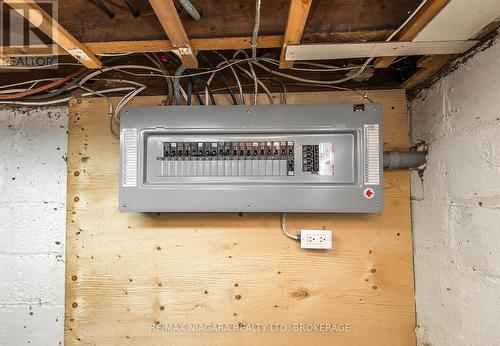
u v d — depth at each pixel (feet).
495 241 2.66
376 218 4.00
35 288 4.18
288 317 3.98
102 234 4.11
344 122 3.53
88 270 4.09
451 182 3.26
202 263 4.05
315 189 3.52
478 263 2.85
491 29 2.66
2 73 4.16
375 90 4.12
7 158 4.25
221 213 4.08
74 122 4.25
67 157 4.24
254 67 4.13
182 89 3.99
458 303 3.11
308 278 3.99
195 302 4.02
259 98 4.20
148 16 2.78
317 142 3.57
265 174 3.58
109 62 4.08
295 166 3.57
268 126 3.57
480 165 2.85
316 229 4.00
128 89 4.19
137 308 4.04
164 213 4.10
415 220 3.93
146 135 3.63
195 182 3.59
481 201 2.83
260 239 4.04
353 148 3.55
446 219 3.33
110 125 4.21
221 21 2.78
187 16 2.77
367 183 3.48
